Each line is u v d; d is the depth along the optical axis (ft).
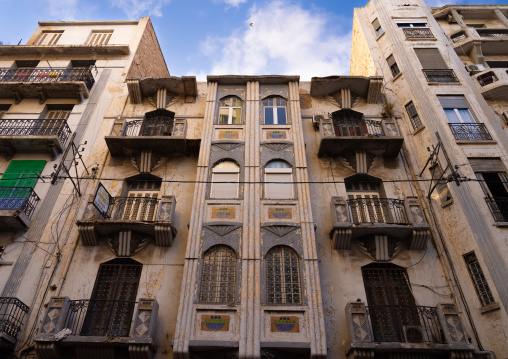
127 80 53.36
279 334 31.19
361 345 30.32
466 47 63.05
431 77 53.67
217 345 30.50
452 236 39.40
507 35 64.28
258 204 39.19
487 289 34.91
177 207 42.06
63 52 60.90
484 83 55.52
